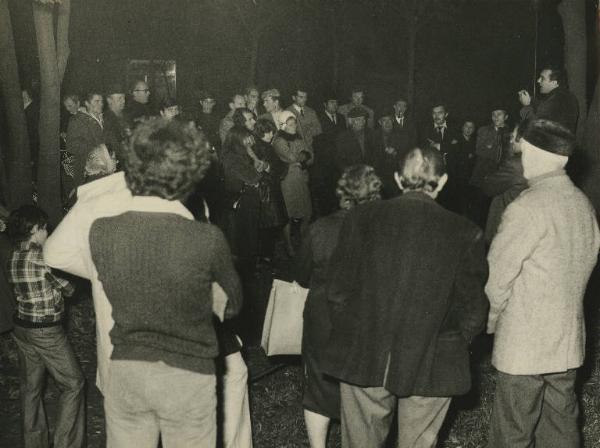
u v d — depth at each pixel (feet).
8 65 24.70
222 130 34.86
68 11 26.84
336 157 35.09
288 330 13.52
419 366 9.97
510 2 67.26
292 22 66.23
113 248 8.41
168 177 8.55
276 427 15.44
